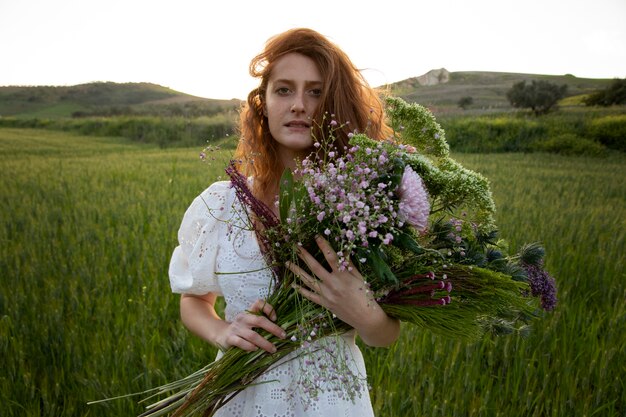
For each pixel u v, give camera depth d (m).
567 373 3.08
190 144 34.44
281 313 1.57
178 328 3.90
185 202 8.48
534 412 2.84
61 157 23.41
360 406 1.61
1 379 3.03
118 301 4.18
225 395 1.59
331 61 1.72
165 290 4.48
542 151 26.84
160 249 5.47
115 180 12.53
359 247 1.40
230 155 1.60
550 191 11.23
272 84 1.75
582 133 27.06
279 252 1.53
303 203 1.43
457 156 22.44
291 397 1.53
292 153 1.86
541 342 3.45
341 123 1.77
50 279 4.66
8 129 48.22
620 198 11.06
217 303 4.22
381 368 3.26
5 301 4.09
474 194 1.49
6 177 13.54
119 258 5.36
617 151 25.34
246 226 1.67
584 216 8.08
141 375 2.98
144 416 1.68
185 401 1.58
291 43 1.73
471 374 3.14
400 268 1.54
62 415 2.81
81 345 3.48
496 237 1.64
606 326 4.06
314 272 1.49
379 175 1.42
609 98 38.72
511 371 3.35
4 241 6.14
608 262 5.20
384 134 1.96
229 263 1.67
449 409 2.84
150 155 23.25
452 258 1.56
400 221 1.40
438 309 1.55
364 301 1.48
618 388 3.12
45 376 3.10
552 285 1.68
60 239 6.29
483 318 1.69
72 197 9.66
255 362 1.56
